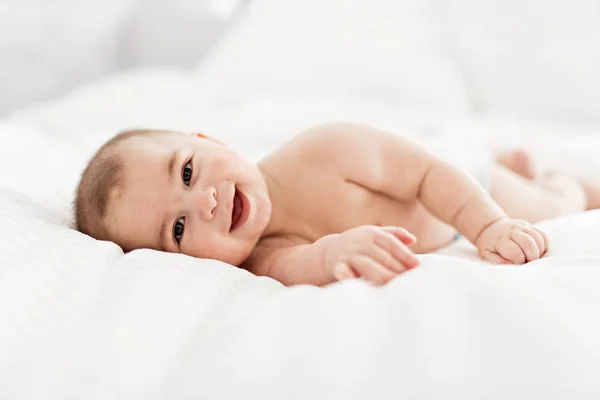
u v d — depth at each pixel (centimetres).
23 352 54
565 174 127
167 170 95
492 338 50
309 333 54
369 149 106
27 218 83
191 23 304
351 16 228
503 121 200
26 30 274
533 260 78
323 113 188
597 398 46
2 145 141
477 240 91
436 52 222
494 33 217
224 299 65
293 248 92
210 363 52
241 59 229
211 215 92
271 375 50
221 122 186
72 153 154
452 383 47
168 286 64
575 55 204
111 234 94
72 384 50
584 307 55
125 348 54
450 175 101
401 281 63
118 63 312
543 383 47
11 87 270
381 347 52
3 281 61
